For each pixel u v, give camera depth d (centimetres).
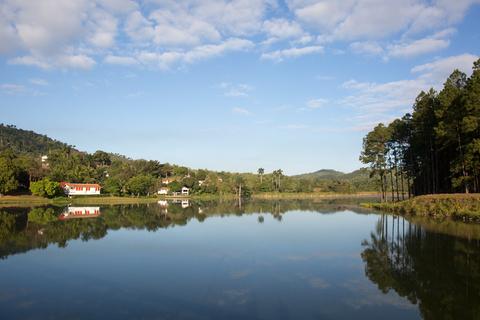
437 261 2648
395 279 2230
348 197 16225
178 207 9106
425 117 6919
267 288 2078
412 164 8088
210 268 2558
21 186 12056
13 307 1805
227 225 5103
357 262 2697
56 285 2178
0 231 4403
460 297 1889
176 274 2402
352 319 1616
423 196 6444
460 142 5806
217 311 1723
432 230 4075
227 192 17925
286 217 6275
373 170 8762
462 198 5456
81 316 1675
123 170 17150
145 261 2789
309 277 2308
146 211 7675
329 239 3756
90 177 15788
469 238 3491
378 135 8381
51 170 14262
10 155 12950
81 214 6788
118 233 4291
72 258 2909
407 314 1672
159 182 18325
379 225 4853
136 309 1758
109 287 2123
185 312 1709
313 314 1680
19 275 2408
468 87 5384
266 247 3334
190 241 3697
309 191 19662
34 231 4416
